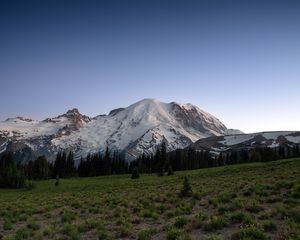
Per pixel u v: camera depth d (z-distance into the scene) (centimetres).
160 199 2856
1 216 2788
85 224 2019
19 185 10194
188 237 1454
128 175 11488
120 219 2081
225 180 3906
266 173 4038
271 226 1491
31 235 1872
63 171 15675
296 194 2097
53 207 3172
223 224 1633
